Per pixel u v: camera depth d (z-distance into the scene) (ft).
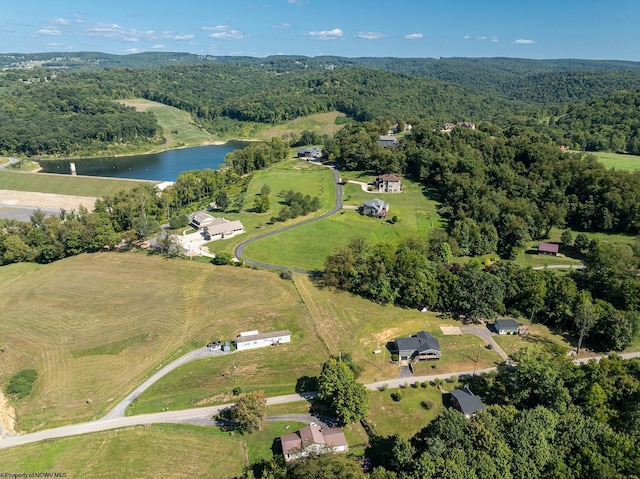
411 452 252.42
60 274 484.74
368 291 434.30
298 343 375.66
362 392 295.69
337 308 422.41
